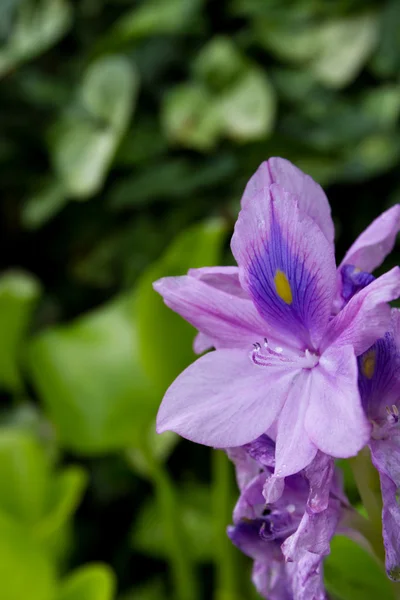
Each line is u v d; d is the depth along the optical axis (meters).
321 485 0.29
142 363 0.46
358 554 0.35
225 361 0.30
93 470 0.67
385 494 0.29
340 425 0.28
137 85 0.67
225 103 0.63
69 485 0.50
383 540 0.29
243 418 0.29
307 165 0.63
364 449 0.30
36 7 0.68
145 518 0.63
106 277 0.69
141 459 0.54
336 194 0.64
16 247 0.74
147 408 0.48
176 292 0.30
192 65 0.65
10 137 0.69
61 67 0.72
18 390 0.59
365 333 0.29
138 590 0.65
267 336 0.31
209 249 0.45
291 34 0.66
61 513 0.47
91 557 0.68
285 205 0.30
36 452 0.51
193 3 0.64
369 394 0.30
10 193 0.72
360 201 0.64
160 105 0.68
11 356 0.55
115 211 0.69
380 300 0.28
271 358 0.30
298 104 0.65
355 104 0.64
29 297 0.53
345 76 0.64
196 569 0.61
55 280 0.73
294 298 0.30
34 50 0.66
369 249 0.31
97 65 0.64
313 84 0.65
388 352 0.30
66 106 0.66
